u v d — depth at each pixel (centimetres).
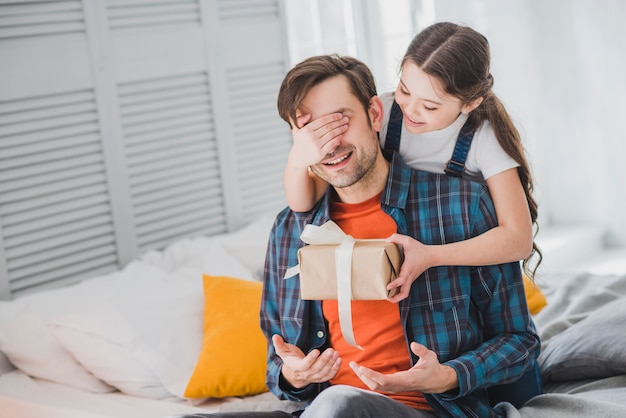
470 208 172
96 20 269
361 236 176
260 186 326
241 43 316
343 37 402
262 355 208
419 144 184
